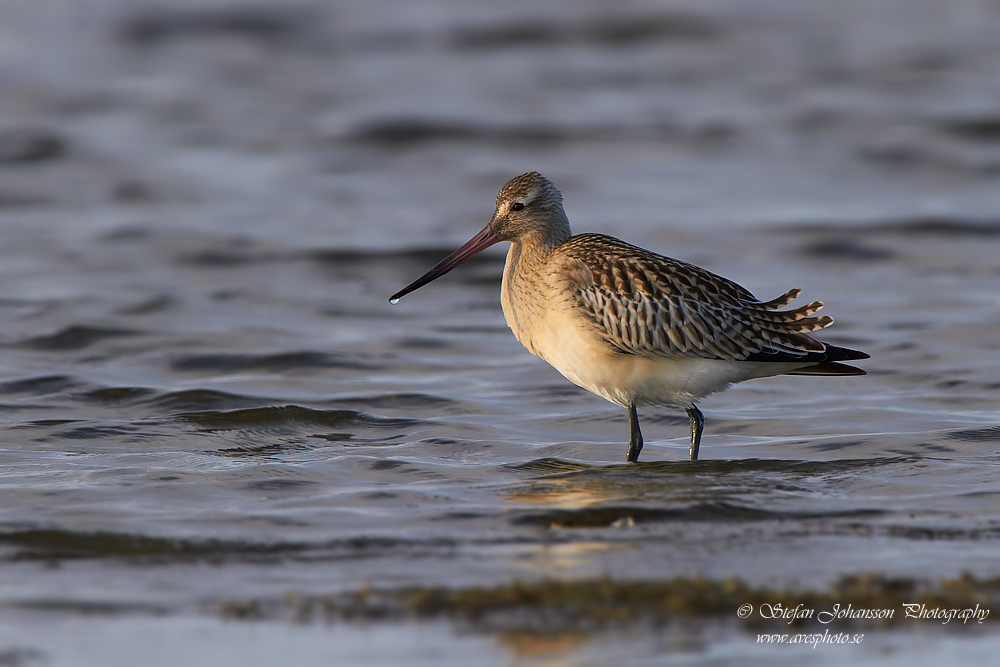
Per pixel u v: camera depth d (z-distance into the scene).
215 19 41.72
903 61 36.59
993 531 9.26
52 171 27.02
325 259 20.58
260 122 31.36
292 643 7.23
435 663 6.95
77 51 38.34
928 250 20.84
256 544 8.96
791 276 19.55
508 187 12.73
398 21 41.41
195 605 7.82
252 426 12.74
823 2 43.66
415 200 25.09
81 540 9.02
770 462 11.43
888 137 29.05
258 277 19.61
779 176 26.34
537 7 42.94
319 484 10.70
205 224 22.97
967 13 42.09
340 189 25.91
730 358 11.78
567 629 7.39
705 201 24.50
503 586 8.04
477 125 30.58
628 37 39.44
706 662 7.02
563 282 12.06
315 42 39.22
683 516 9.67
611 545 8.96
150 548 8.88
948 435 12.11
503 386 14.38
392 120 30.94
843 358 11.78
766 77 35.28
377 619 7.57
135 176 26.70
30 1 43.72
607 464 11.53
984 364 14.72
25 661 7.02
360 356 15.53
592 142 29.33
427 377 14.73
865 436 12.24
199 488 10.46
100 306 17.58
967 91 33.09
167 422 12.79
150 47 38.88
